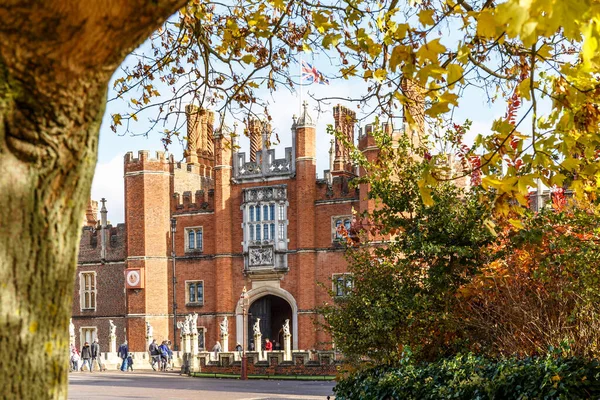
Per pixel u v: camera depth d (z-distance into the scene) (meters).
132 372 45.44
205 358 41.81
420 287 14.77
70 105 3.70
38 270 3.77
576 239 11.73
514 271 13.05
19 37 3.47
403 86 9.64
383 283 14.95
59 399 3.90
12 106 3.60
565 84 7.82
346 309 15.21
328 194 52.19
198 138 62.31
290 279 53.00
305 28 11.35
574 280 11.96
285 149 53.75
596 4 4.73
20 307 3.71
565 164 7.37
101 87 3.81
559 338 12.05
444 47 5.96
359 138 52.00
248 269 53.72
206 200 56.19
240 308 54.19
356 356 15.23
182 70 12.15
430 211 14.72
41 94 3.62
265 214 53.94
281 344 62.16
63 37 3.50
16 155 3.66
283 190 53.53
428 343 14.44
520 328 12.87
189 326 50.09
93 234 60.41
